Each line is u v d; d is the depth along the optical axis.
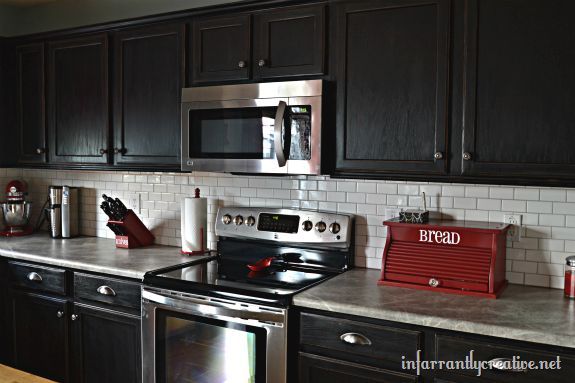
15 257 3.13
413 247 2.38
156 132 3.00
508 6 2.10
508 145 2.13
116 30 3.11
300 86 2.48
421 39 2.28
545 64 2.04
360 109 2.43
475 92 2.17
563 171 2.03
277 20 2.59
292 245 2.85
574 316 1.94
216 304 2.32
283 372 2.18
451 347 1.91
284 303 2.17
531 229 2.40
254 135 2.63
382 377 2.03
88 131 3.26
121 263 2.83
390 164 2.37
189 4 3.25
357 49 2.42
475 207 2.51
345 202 2.80
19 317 3.15
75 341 2.92
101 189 3.68
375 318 2.04
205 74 2.81
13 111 3.62
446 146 2.25
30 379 1.62
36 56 3.46
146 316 2.56
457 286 2.25
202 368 2.40
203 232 3.08
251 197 3.08
